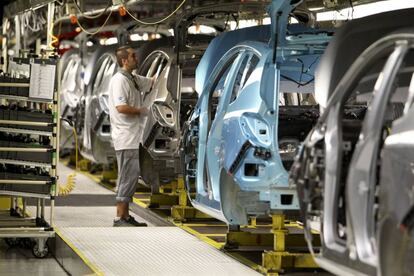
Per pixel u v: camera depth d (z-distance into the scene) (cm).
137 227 1225
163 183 1309
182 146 1116
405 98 784
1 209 1363
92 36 2077
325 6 1295
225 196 958
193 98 1391
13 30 1784
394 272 575
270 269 898
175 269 927
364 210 625
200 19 1358
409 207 565
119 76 1263
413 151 569
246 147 891
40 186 1055
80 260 973
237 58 986
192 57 1286
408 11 798
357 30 785
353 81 684
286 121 995
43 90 1041
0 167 1041
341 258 651
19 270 1018
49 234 1076
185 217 1270
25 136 1086
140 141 1267
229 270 923
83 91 1850
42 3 1127
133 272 907
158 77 1303
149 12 2056
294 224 1243
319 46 910
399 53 634
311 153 697
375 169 625
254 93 900
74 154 2236
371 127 630
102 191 1716
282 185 873
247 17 1370
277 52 901
